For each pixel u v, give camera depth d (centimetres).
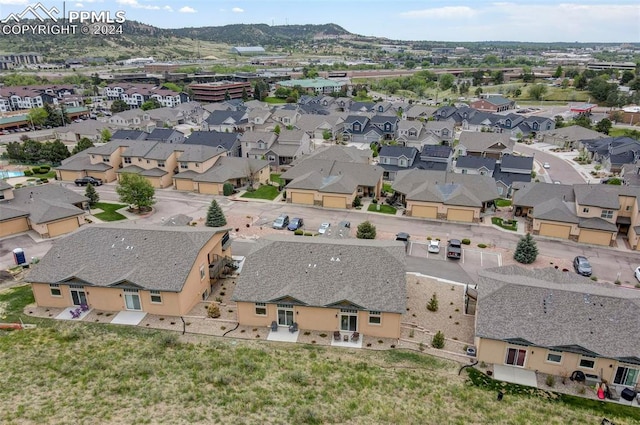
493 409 2834
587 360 3142
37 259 4744
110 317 3781
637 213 5372
